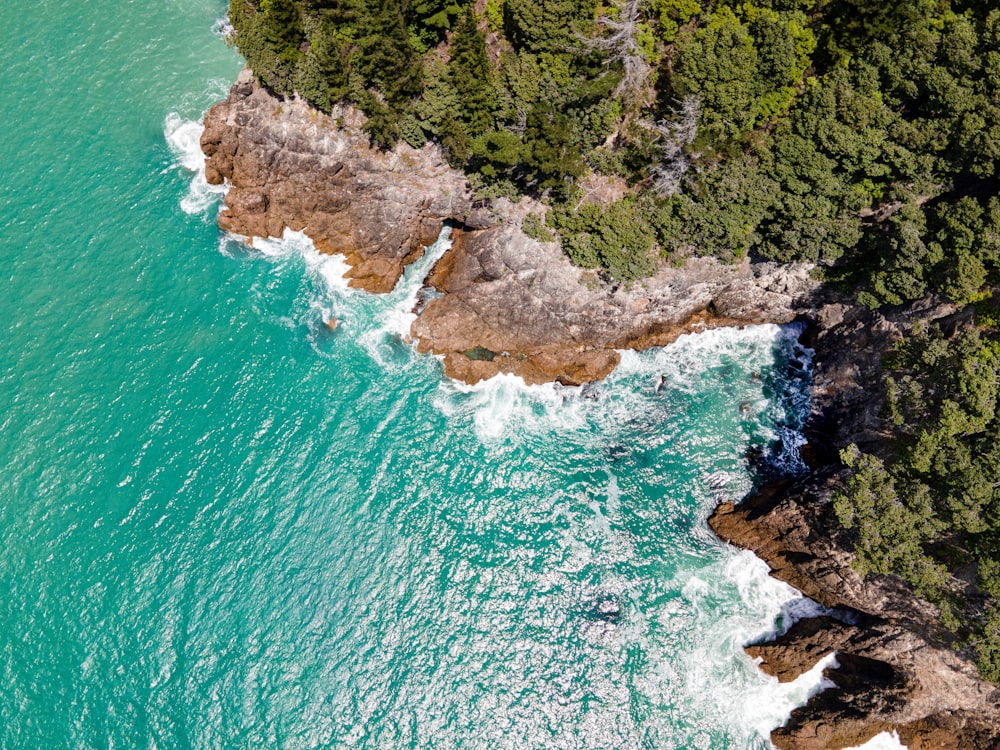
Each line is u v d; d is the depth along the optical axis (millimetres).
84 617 51688
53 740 48469
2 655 50375
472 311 60812
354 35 58375
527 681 49938
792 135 51781
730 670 50469
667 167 54594
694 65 50656
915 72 46781
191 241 66125
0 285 63156
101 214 66875
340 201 63375
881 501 43625
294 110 62250
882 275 50469
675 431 57625
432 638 51156
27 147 69750
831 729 47188
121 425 58188
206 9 77875
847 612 49500
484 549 53906
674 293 58750
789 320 60000
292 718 48938
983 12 45219
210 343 61719
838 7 48375
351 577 53031
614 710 49250
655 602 52188
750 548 53156
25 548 53719
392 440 57750
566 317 59250
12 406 58438
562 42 53125
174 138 70625
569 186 56938
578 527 54656
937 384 44094
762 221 55031
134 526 54656
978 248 45531
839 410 54094
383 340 61844
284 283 64438
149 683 49969
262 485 56156
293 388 59969
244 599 52375
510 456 57156
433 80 57500
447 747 48188
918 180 49031
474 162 59719
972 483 39844
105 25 75688
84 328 61969
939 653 44219
